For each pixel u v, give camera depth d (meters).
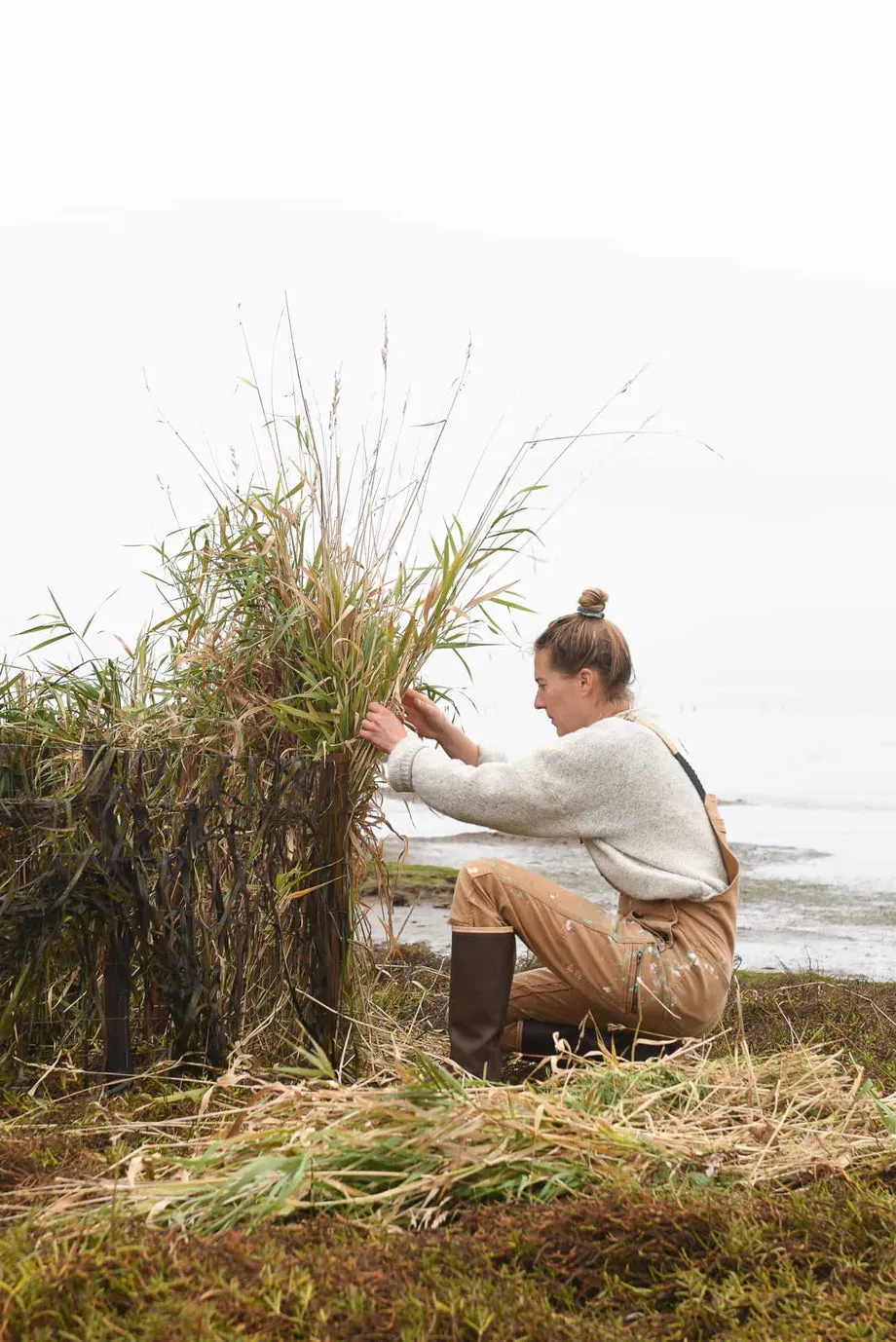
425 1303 1.72
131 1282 1.73
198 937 3.02
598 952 2.95
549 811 3.03
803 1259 1.90
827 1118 2.58
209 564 3.36
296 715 3.15
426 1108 2.34
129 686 3.32
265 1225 1.96
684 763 3.11
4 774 2.98
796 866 8.30
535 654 3.32
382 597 3.36
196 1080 2.80
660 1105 2.59
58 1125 2.58
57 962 3.04
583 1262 1.91
